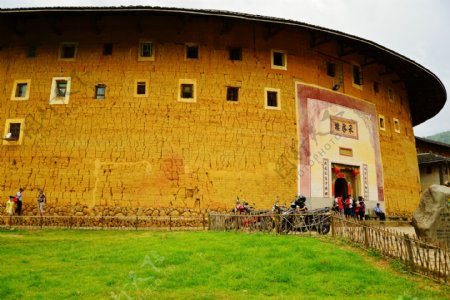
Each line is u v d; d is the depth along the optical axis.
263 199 19.05
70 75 19.73
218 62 20.09
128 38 20.08
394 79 26.30
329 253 9.06
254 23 20.34
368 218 21.64
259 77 20.38
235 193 18.81
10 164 18.88
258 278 7.30
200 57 20.03
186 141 18.95
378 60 23.77
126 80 19.53
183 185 18.48
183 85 19.72
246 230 12.94
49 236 13.56
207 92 19.64
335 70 22.64
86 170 18.53
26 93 19.72
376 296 6.35
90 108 19.23
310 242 10.35
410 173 25.73
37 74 19.91
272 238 10.96
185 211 18.22
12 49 20.45
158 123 19.03
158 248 9.95
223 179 18.84
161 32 20.14
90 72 19.70
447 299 6.20
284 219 12.30
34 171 18.67
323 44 22.28
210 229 14.52
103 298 6.21
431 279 7.32
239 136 19.45
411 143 26.66
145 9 18.12
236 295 6.33
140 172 18.48
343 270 7.84
